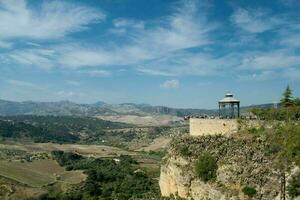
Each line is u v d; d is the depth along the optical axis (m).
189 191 89.12
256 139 83.38
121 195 182.62
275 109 92.94
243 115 99.19
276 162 76.06
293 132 78.31
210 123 95.00
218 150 87.31
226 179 80.81
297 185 70.94
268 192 74.25
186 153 93.50
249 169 78.81
